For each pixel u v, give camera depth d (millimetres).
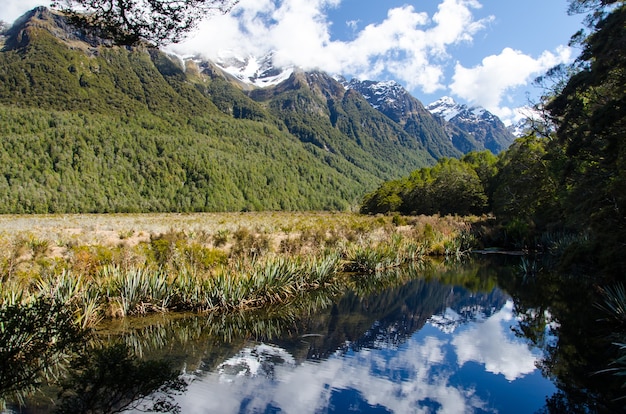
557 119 23188
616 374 7105
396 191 67938
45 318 4504
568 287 15258
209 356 8391
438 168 74438
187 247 14219
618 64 14016
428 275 18375
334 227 28469
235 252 15297
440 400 6867
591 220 14203
